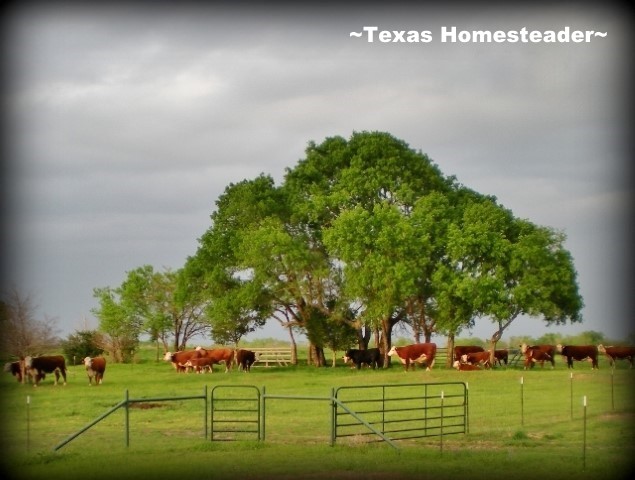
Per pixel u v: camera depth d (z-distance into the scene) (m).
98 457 21.59
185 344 82.50
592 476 18.31
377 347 69.69
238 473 18.78
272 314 70.12
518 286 62.56
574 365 65.19
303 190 72.00
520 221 67.88
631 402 34.66
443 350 70.38
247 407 33.69
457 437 25.03
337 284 68.38
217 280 69.62
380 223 63.94
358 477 18.14
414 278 62.72
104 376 57.41
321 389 42.34
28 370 47.78
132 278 80.00
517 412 31.52
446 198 68.19
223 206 72.94
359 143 70.62
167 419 30.62
